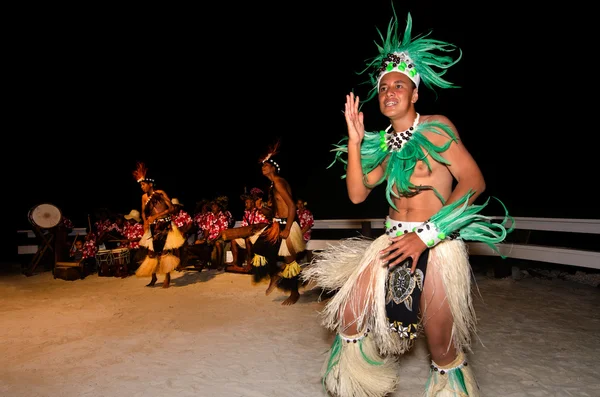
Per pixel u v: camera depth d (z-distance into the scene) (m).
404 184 2.25
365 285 2.31
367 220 7.55
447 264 2.17
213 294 5.81
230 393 2.97
